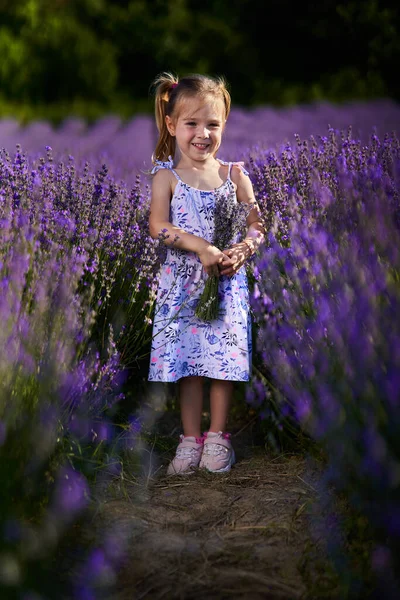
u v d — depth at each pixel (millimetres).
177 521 2186
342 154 3160
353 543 1909
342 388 1832
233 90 17703
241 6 18219
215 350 2691
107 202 3018
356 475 1824
